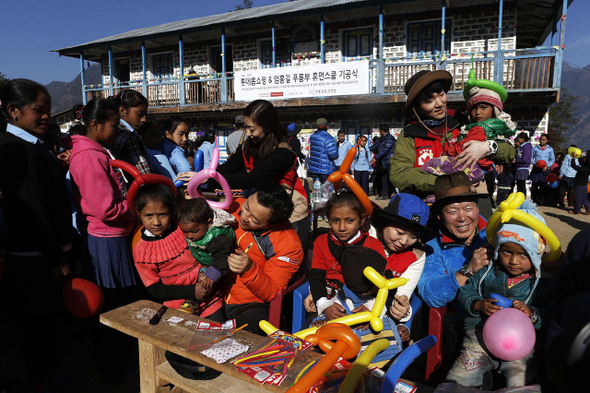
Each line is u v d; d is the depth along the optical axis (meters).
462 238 2.17
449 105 10.87
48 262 2.23
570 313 0.88
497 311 1.74
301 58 13.16
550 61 9.38
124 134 2.82
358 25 12.34
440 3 10.90
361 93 10.97
